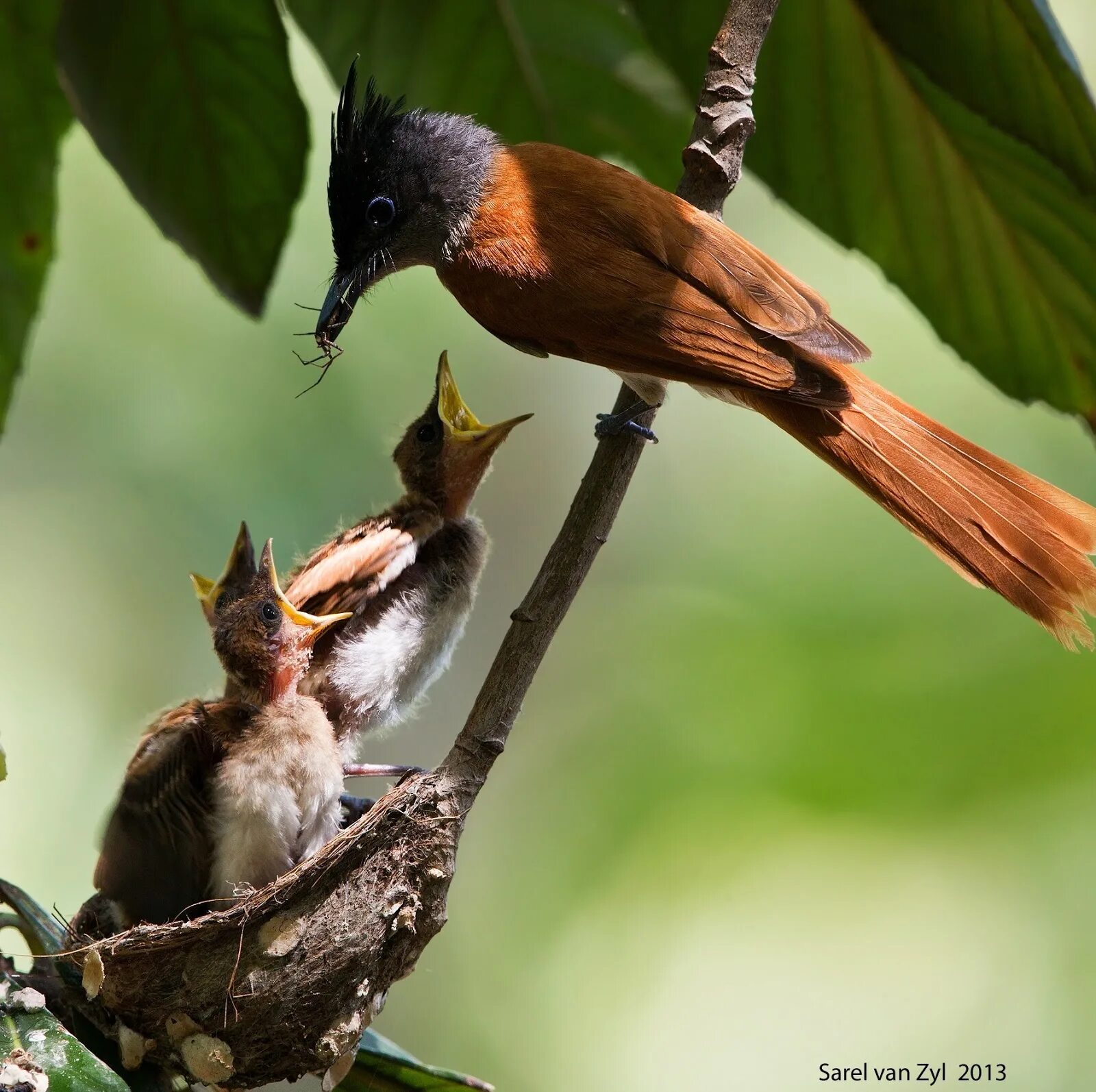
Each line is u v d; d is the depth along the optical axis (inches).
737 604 757.9
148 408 722.8
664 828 679.7
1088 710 623.5
